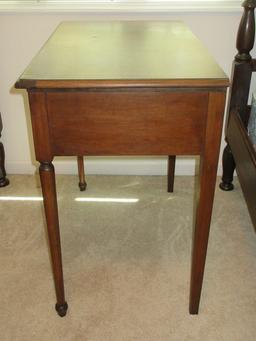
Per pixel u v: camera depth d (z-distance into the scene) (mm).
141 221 1607
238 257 1398
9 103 1799
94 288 1265
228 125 1629
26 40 1661
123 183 1893
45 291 1254
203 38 1656
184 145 892
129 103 835
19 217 1628
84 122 859
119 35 1218
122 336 1096
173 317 1156
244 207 1684
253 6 1412
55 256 1059
